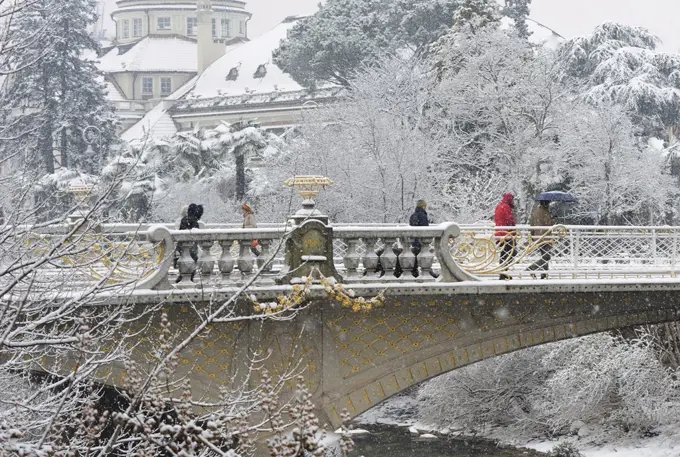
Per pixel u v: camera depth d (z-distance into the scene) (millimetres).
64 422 12094
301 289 17859
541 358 33125
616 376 31156
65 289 14570
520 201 49469
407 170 45188
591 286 19984
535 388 33688
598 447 30312
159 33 146750
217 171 57000
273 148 57094
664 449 29031
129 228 23156
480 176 50219
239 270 18328
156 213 46781
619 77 60562
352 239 18844
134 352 17422
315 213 18609
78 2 47281
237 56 127812
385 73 50938
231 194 57188
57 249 11352
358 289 18672
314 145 46719
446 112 51812
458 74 51250
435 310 19312
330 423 18750
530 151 49281
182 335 17828
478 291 19266
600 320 20281
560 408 31406
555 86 50469
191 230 17812
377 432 34625
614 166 49156
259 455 17844
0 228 11445
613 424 31000
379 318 19031
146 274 17578
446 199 44625
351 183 45594
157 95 138250
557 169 49469
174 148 56781
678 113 60750
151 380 11453
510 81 50656
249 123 59094
